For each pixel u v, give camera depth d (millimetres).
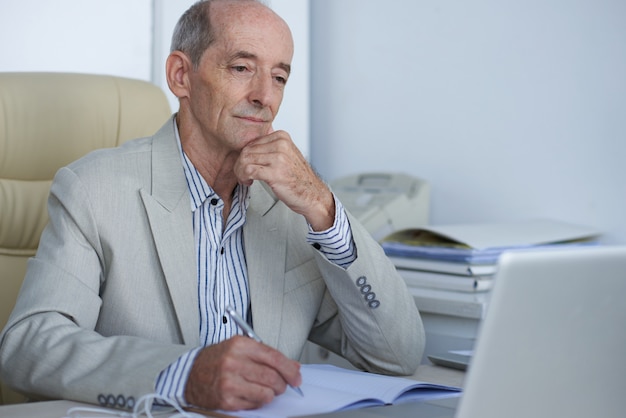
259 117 1309
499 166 2445
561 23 2283
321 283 1409
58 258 1232
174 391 1008
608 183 2195
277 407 991
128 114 1726
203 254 1343
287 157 1264
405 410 1022
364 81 2789
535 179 2361
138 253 1279
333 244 1296
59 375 1065
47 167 1664
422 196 2457
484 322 737
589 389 804
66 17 2412
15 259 1638
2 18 2318
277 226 1394
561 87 2291
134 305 1269
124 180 1303
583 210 2254
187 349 1055
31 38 2365
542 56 2330
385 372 1368
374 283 1317
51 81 1690
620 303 800
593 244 2135
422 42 2621
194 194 1343
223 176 1358
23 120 1648
